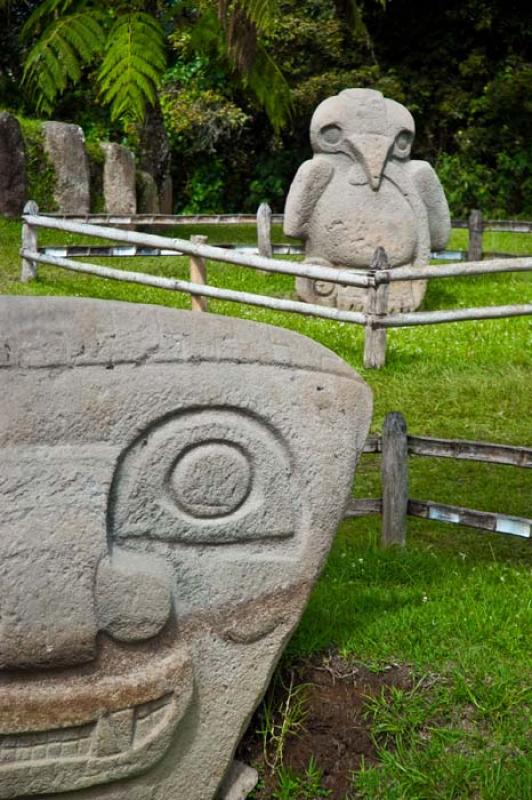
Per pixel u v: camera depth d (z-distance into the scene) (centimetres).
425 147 1820
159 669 277
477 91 1795
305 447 293
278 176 1806
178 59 1712
